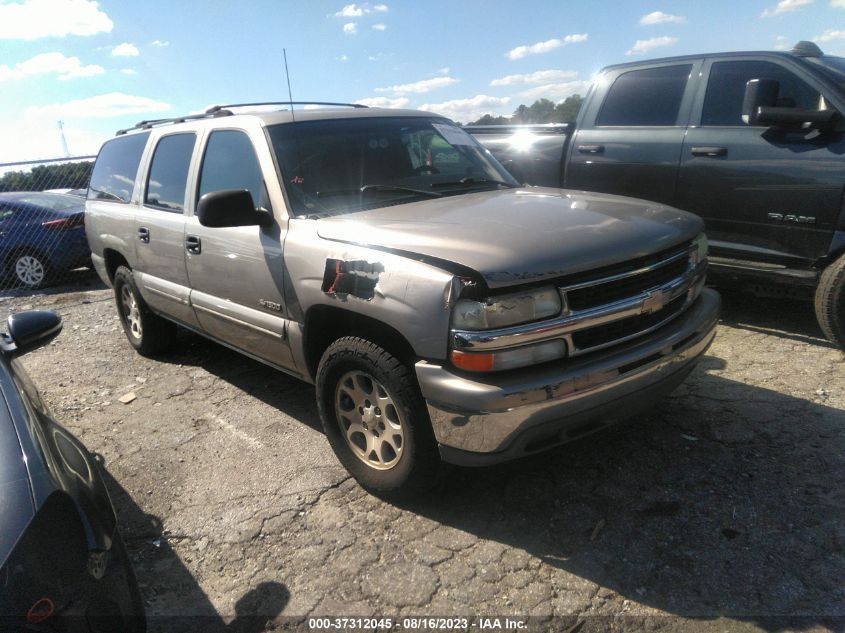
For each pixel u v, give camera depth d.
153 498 3.43
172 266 4.56
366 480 3.20
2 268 9.77
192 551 2.98
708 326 3.17
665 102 5.56
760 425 3.62
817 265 4.65
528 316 2.56
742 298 5.98
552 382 2.53
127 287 5.48
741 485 3.09
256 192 3.69
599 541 2.79
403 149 4.03
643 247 2.83
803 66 4.79
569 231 2.82
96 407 4.68
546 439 2.65
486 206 3.28
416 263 2.71
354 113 4.14
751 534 2.75
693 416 3.77
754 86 4.71
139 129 5.44
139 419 4.41
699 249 3.26
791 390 4.02
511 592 2.55
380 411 3.07
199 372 5.21
